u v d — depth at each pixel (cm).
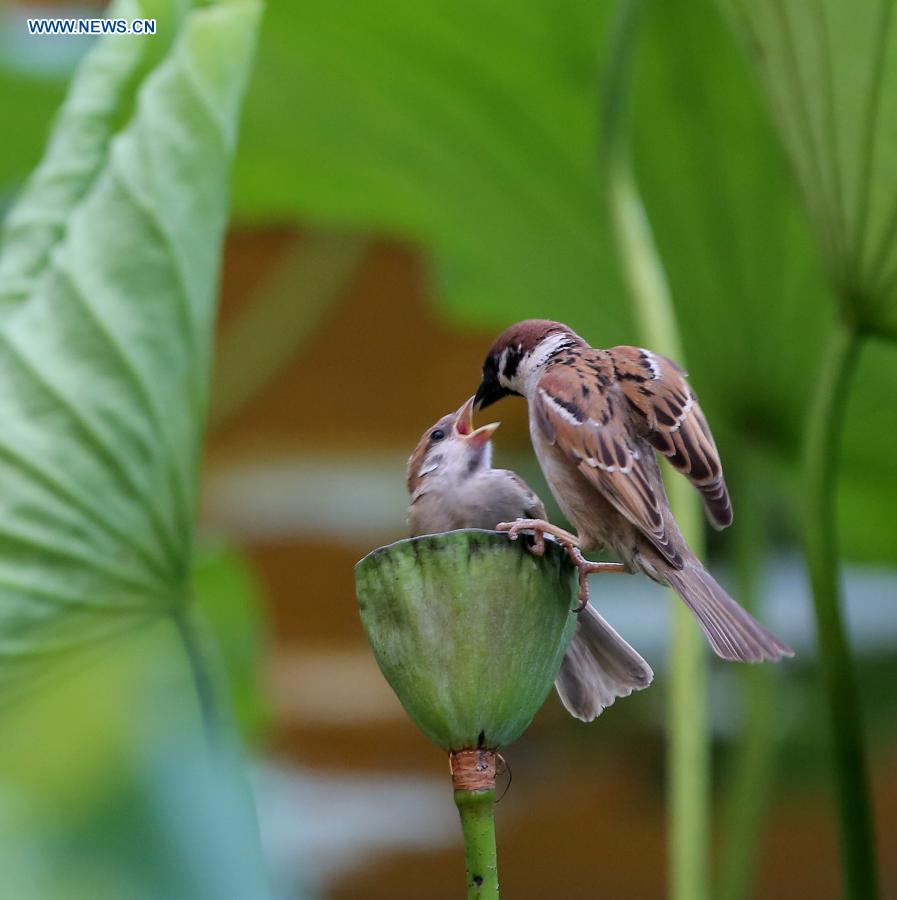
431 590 613
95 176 624
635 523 630
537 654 614
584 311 715
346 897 838
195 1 628
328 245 974
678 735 637
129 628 620
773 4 632
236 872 604
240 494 977
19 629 617
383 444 1036
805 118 633
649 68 664
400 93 678
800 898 916
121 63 627
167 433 621
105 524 620
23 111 721
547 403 634
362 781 862
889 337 635
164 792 605
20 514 618
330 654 959
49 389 620
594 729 848
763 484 685
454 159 695
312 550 955
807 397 665
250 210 767
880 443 730
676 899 636
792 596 856
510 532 615
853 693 636
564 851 902
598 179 646
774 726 658
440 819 805
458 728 613
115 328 621
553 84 666
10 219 623
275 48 668
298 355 1005
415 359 1027
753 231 665
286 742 909
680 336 667
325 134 708
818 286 664
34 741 606
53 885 602
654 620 816
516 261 721
